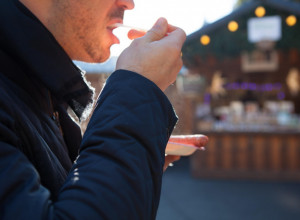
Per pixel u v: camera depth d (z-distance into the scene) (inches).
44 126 21.5
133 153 16.4
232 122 263.9
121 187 15.4
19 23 20.1
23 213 13.8
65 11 21.3
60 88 21.8
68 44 22.6
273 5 230.2
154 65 19.3
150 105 18.0
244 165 248.2
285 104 281.4
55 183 19.1
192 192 214.8
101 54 23.9
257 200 196.4
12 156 15.1
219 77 330.6
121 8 23.5
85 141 17.1
